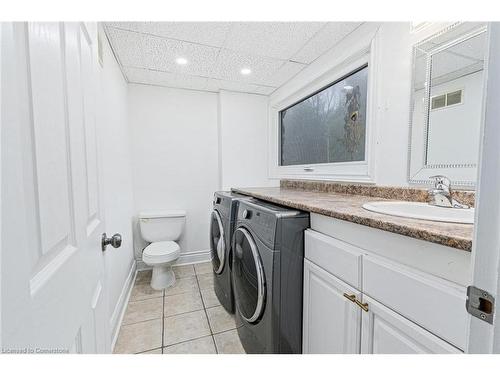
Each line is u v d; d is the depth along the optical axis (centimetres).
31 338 36
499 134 34
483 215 36
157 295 211
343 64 176
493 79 34
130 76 233
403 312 67
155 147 265
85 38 72
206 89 273
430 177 110
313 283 106
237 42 174
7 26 31
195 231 285
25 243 34
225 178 280
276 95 274
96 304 77
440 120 114
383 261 74
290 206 122
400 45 132
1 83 30
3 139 30
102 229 89
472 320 37
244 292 140
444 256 58
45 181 42
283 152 282
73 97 59
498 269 34
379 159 147
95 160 81
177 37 166
